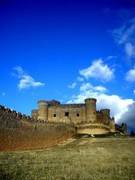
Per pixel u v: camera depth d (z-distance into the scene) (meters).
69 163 39.75
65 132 92.44
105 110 118.25
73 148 62.00
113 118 121.12
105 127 108.31
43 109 115.31
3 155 44.44
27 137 68.62
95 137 91.75
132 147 60.84
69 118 114.12
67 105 116.25
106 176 31.88
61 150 57.28
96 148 59.88
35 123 74.44
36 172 32.97
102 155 49.00
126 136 90.88
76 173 33.12
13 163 37.53
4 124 59.06
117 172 34.22
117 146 63.03
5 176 30.31
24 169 34.25
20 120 66.75
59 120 114.44
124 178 31.27
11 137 61.22
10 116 62.25
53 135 83.38
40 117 114.38
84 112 114.06
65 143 83.31
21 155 45.69
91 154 50.06
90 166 37.78
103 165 38.81
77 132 104.62
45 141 77.75
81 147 63.69
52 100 119.81
